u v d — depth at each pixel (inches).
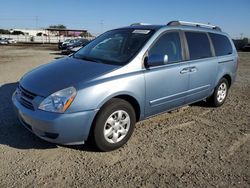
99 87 148.5
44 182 130.0
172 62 190.9
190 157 157.4
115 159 152.5
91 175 136.9
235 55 261.3
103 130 153.2
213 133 192.9
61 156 153.4
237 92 323.3
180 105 204.8
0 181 129.7
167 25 197.9
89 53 192.9
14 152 155.6
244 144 177.3
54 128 140.3
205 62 217.8
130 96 163.2
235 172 144.0
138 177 136.6
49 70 169.5
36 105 145.3
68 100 141.7
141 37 184.1
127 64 165.0
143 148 165.9
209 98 246.2
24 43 2288.4
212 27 246.7
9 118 202.7
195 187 130.4
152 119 213.6
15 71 434.9
